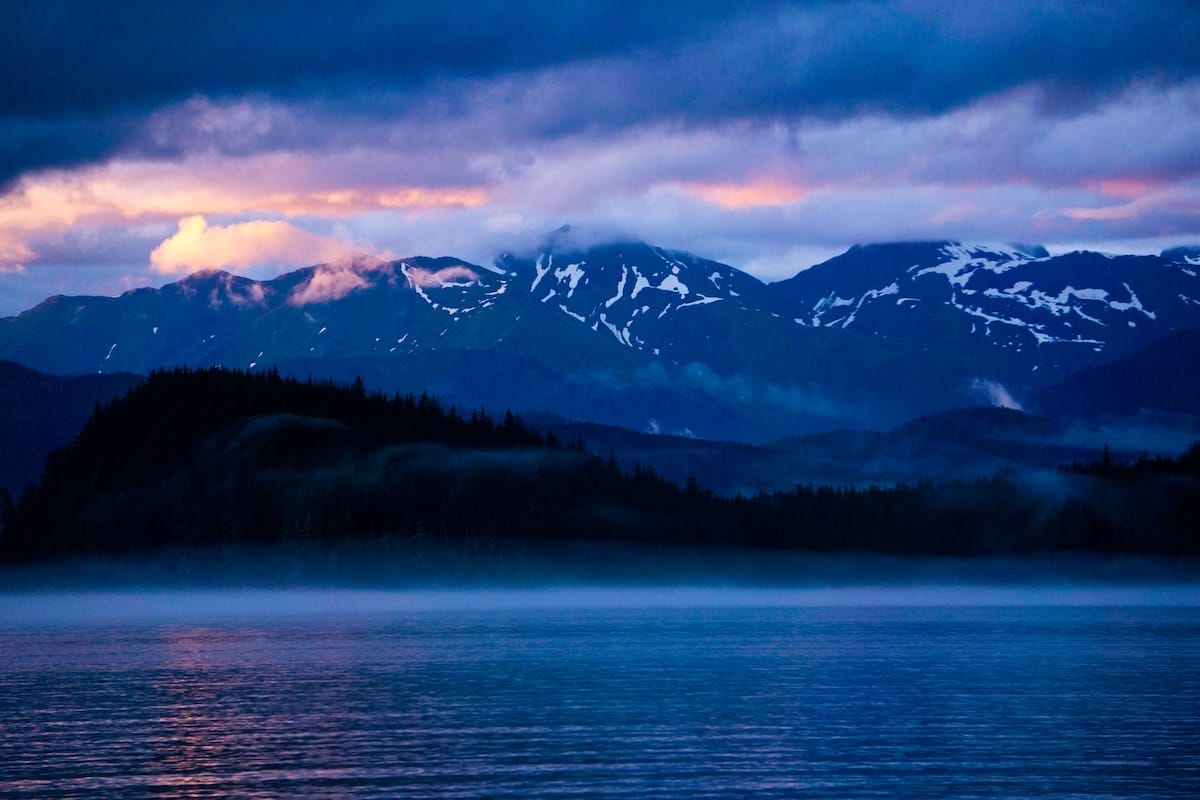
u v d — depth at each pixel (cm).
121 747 12862
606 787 11031
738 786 11050
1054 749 12600
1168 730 13688
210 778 11425
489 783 11175
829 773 11544
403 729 13938
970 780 11281
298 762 12094
